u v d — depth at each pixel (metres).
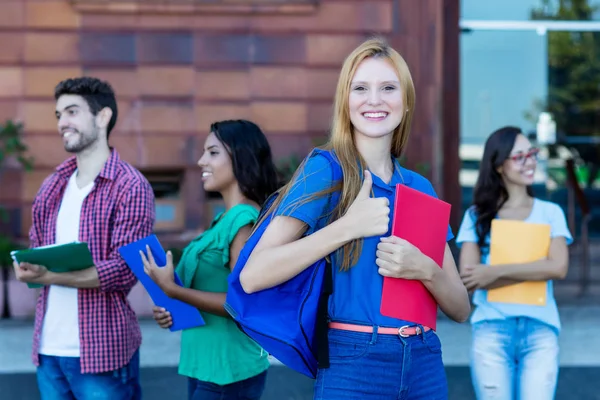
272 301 2.35
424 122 7.63
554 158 9.73
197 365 3.25
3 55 7.46
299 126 7.66
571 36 9.48
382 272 2.29
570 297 8.09
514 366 3.46
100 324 3.29
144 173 7.72
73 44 7.50
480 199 3.65
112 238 3.33
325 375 2.33
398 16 7.62
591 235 9.70
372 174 2.40
